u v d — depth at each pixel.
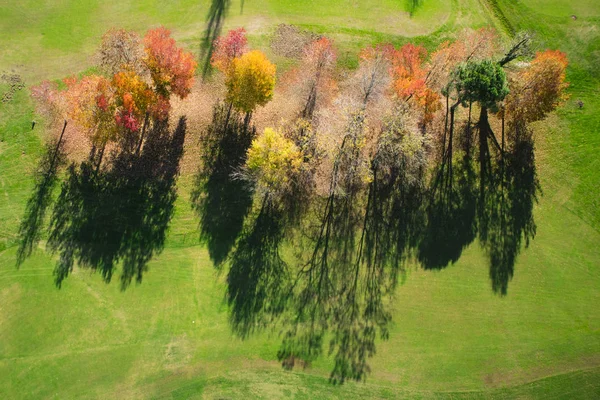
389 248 49.69
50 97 50.50
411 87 45.28
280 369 47.88
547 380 48.25
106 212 49.69
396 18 54.75
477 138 51.03
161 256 49.44
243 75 43.75
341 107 46.81
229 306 48.69
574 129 51.84
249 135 50.84
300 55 53.06
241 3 54.91
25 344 47.88
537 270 50.06
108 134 45.06
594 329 49.06
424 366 48.28
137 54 45.81
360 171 49.59
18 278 48.75
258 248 49.41
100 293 48.81
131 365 47.66
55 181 50.09
